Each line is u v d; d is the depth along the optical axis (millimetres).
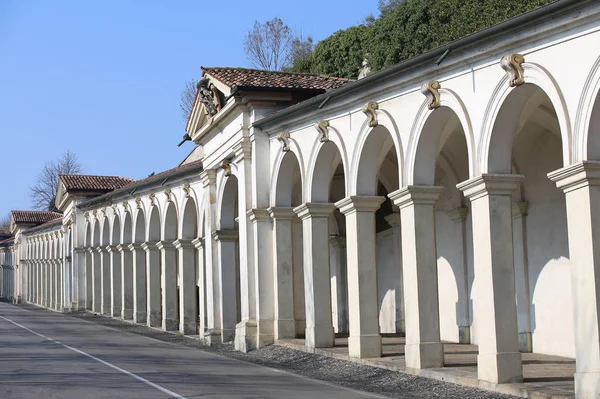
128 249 40594
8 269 91250
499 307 14539
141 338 30266
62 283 56344
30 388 15359
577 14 12656
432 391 14812
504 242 14727
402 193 17078
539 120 17859
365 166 19141
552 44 13297
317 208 21250
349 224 19344
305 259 21531
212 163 27812
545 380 14523
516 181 14766
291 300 23406
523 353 19359
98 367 19391
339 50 44344
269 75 25766
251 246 24219
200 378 17203
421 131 16734
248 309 24078
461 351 19938
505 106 14469
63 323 39156
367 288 19062
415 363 16766
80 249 49688
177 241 32844
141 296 38750
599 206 12578
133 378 17094
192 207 32688
